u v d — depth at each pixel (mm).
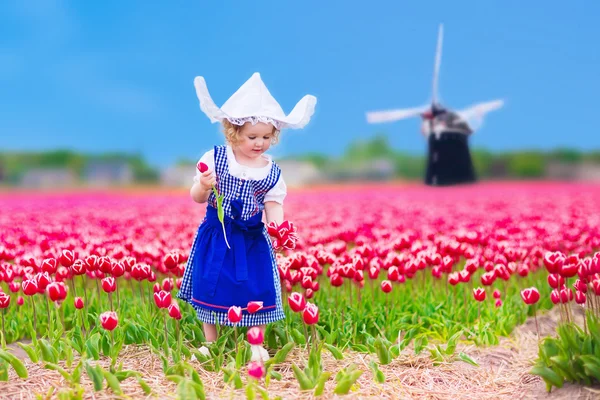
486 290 6457
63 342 4520
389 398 4078
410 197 18484
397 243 6938
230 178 4559
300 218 10242
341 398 3951
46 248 6633
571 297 4652
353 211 12852
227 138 4625
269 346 4879
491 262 6176
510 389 4293
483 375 4590
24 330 5523
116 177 45312
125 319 5000
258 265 4543
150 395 3957
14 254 6312
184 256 5914
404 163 46062
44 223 9875
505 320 5625
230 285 4438
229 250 4508
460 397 4184
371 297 6195
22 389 4016
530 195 17875
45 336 5336
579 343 4043
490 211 12375
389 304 6148
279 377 4195
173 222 9969
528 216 9828
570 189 21125
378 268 5797
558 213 10562
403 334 5488
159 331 4863
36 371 4320
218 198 4398
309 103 4750
